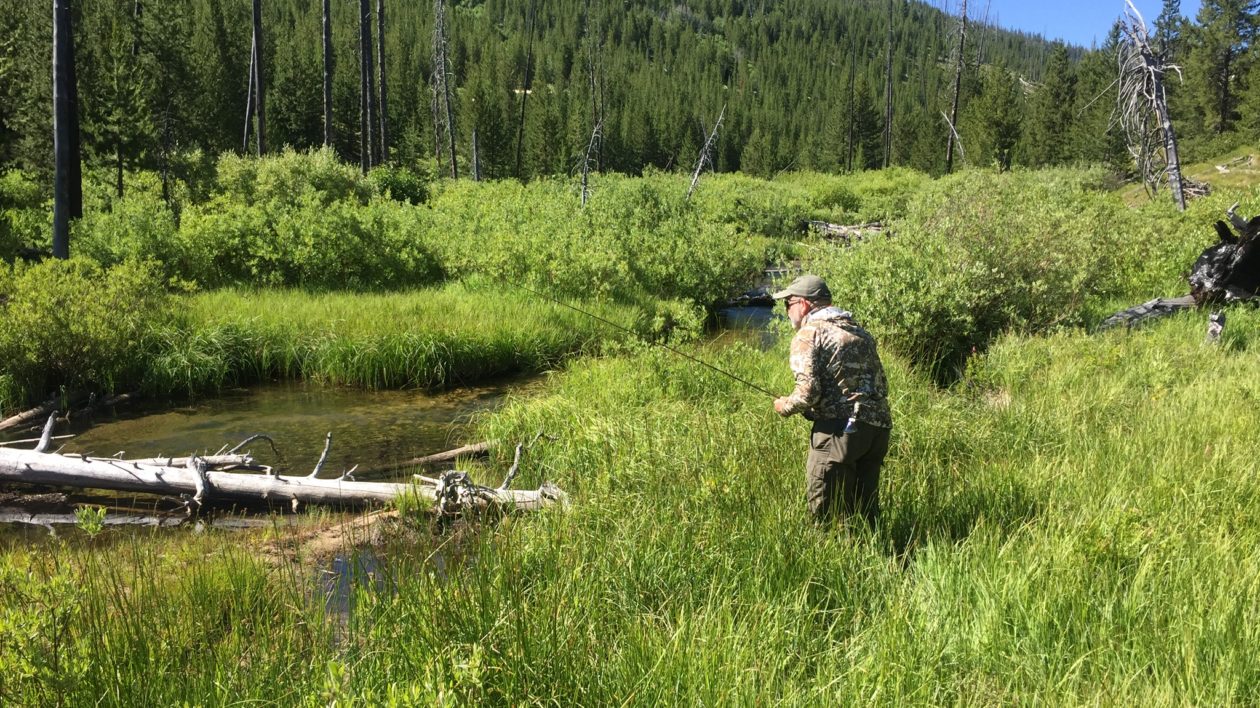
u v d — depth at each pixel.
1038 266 11.60
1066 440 6.35
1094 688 3.00
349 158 60.28
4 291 9.59
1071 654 3.30
